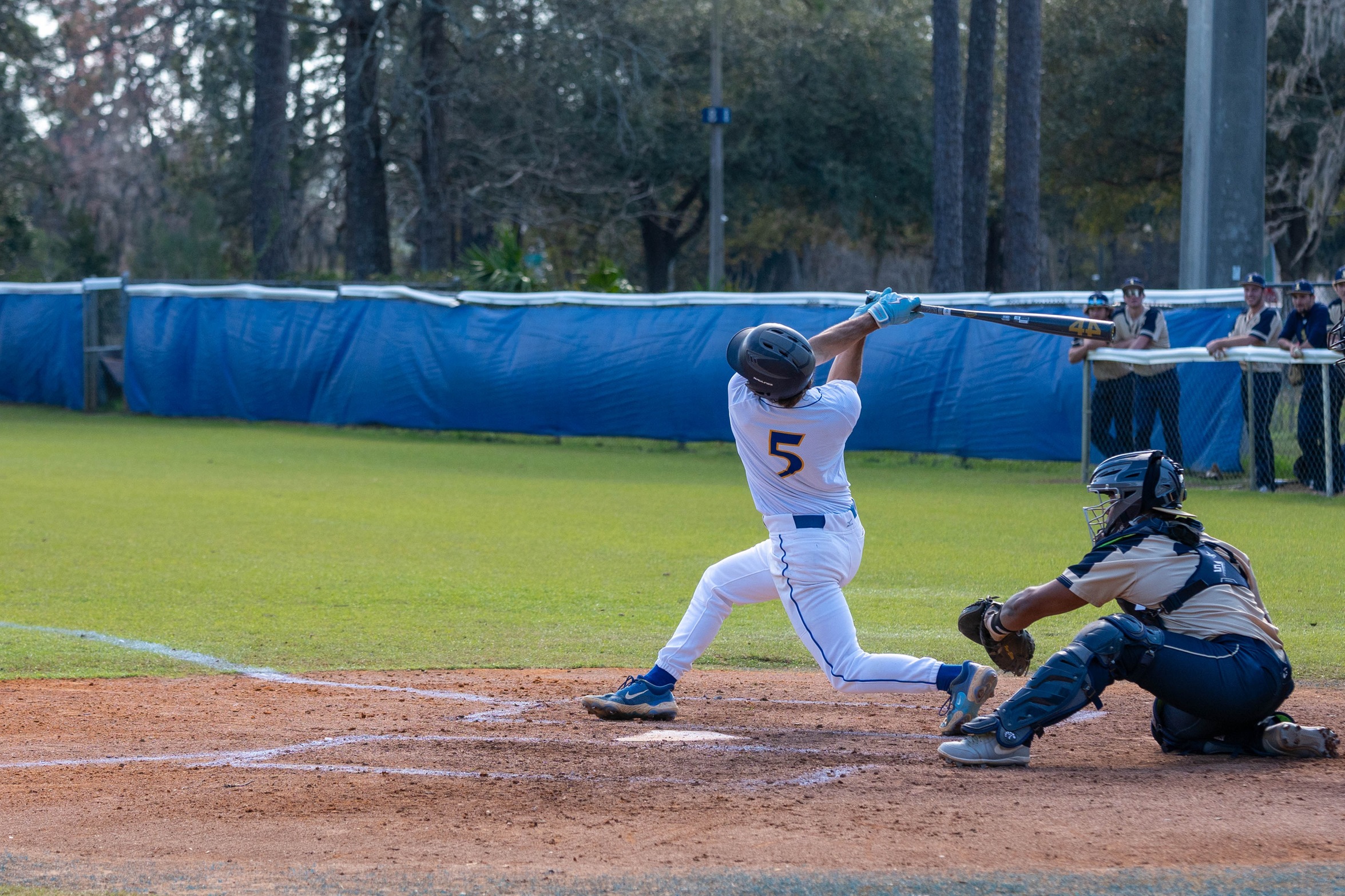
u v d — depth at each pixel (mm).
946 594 33594
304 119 133250
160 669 25781
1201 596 17578
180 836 15141
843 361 19531
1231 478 56906
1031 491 56219
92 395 94562
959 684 18219
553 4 133875
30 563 37438
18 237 144375
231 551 39906
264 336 87875
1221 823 14719
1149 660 17562
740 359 17969
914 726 21188
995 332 65312
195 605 32156
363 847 14625
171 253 127375
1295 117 116250
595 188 141625
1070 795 16203
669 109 156000
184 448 72125
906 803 16016
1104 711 22203
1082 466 59594
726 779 17578
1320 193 117812
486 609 32031
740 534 44031
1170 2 131375
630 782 17422
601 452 73812
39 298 96875
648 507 50719
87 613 31062
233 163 170875
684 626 21375
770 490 18875
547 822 15570
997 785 16938
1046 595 17938
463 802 16547
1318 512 47625
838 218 173625
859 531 19203
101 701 22984
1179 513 17859
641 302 76312
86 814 16109
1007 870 13289
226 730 20844
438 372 80875
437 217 130125
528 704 22828
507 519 47281
